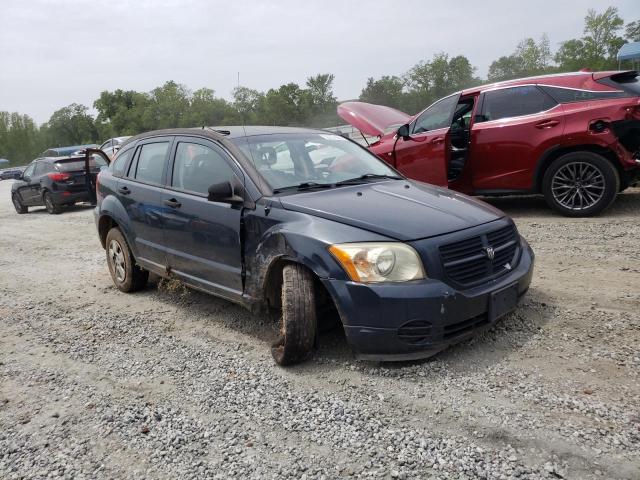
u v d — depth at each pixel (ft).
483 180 25.76
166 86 272.31
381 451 9.20
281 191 13.84
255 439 9.91
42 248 31.35
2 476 9.58
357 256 11.38
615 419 9.36
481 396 10.52
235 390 11.80
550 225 23.08
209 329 15.60
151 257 17.63
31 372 13.80
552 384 10.67
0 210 59.57
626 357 11.41
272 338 14.51
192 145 16.26
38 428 11.05
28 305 19.70
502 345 12.50
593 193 23.50
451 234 11.81
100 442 10.32
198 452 9.70
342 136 18.06
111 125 290.35
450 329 11.38
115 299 19.45
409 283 11.17
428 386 11.07
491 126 25.13
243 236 13.75
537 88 24.43
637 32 177.37
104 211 19.54
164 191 16.63
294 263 12.53
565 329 13.01
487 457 8.75
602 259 18.03
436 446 9.16
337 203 12.99
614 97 22.68
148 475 9.19
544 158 24.02
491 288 11.81
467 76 209.87
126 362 13.87
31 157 366.63
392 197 13.66
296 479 8.71
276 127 17.15
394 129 30.50
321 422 10.24
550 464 8.41
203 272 15.28
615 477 8.01
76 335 16.14
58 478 9.35
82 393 12.39
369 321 11.28
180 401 11.58
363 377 11.73
